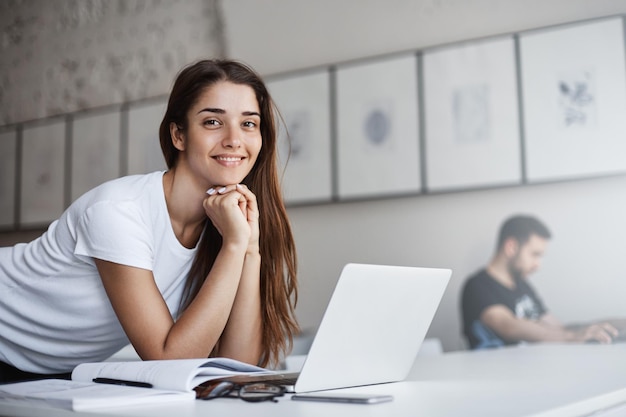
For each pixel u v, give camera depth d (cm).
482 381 108
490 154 356
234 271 131
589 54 339
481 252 359
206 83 140
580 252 339
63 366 160
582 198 340
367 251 384
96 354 157
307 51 406
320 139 394
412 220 375
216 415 74
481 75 361
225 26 432
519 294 347
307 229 399
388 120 379
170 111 144
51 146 477
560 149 342
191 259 151
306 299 395
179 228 146
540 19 353
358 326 98
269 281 155
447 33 373
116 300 129
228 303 130
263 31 420
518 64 353
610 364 141
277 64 414
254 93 143
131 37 464
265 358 154
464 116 363
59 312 149
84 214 132
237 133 139
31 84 496
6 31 508
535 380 109
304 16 409
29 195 482
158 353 124
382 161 379
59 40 489
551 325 339
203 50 438
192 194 143
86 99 476
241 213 135
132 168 448
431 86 371
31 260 150
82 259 137
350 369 100
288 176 400
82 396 83
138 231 130
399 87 378
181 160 143
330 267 392
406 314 107
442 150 367
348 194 385
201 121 139
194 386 91
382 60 382
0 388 97
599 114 336
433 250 370
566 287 340
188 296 155
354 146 386
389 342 106
